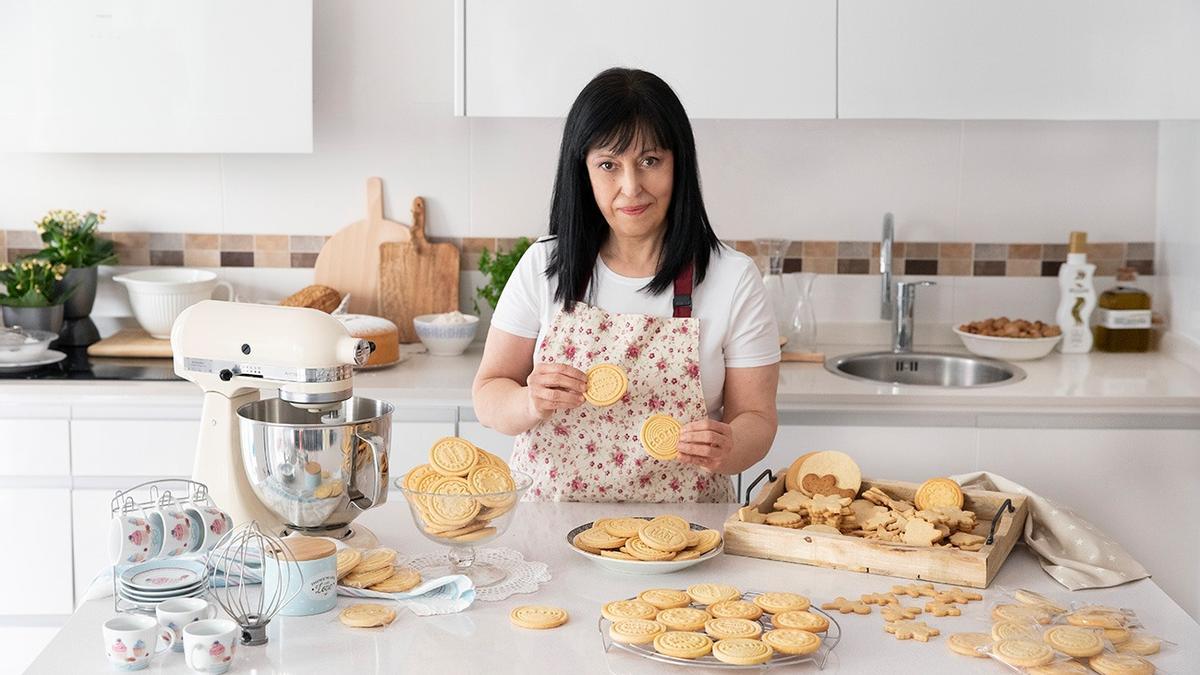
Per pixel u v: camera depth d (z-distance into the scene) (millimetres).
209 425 1798
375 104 3475
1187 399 2912
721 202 3525
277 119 3146
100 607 1648
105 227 3518
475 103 3059
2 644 3043
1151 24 3029
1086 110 3064
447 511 1661
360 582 1683
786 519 1887
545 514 2047
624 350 2156
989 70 3051
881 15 3031
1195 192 3242
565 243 2137
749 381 2189
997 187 3502
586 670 1461
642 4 3023
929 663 1490
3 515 2988
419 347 3482
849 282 3545
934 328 3557
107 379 2973
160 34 3109
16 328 3107
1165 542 3000
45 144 3150
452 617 1615
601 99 2002
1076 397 2918
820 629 1539
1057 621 1598
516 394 2086
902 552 1760
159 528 1663
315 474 1662
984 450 2965
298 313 1752
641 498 2197
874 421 2961
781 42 3039
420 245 3506
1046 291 3539
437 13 3438
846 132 3482
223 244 3527
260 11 3105
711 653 1477
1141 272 3539
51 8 3100
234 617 1542
